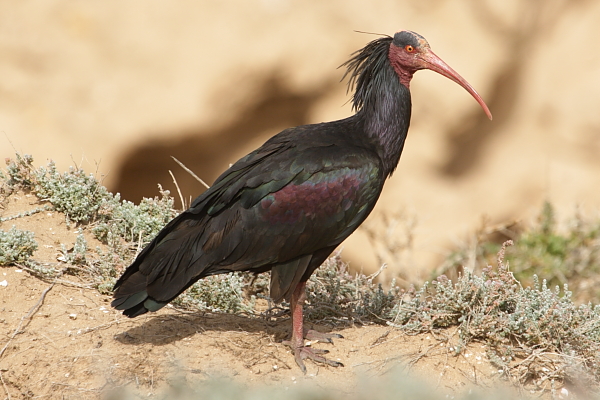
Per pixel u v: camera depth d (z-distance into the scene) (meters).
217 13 22.55
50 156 21.95
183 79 22.38
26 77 22.25
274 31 22.64
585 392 9.16
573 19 26.70
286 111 23.25
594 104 25.91
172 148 22.64
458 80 10.73
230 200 9.29
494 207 24.72
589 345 9.59
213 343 9.30
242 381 8.76
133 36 22.38
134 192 23.17
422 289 10.27
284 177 9.33
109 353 8.95
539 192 25.33
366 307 10.66
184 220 9.47
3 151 21.80
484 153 25.34
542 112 26.14
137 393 8.43
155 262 9.19
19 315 9.40
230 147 23.17
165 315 9.90
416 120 24.33
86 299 9.91
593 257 14.98
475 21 24.64
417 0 23.94
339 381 8.94
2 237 10.08
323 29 22.83
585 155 26.06
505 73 25.47
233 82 22.44
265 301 11.50
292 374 9.02
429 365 9.34
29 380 8.72
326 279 11.28
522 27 25.94
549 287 14.30
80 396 8.48
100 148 22.20
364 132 10.43
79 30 22.39
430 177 24.42
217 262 9.32
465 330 9.64
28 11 22.34
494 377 9.26
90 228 11.38
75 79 22.25
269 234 9.30
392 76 10.63
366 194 9.70
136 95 22.28
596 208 19.38
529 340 9.65
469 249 15.09
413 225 17.81
